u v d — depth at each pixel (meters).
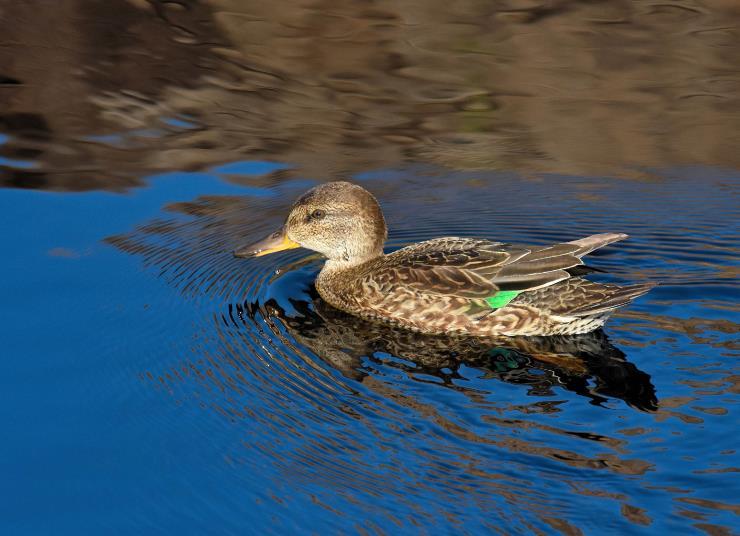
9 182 11.82
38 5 16.86
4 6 16.73
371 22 16.38
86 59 15.20
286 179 12.31
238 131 13.51
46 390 8.12
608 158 12.84
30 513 6.73
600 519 6.46
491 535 6.38
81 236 10.77
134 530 6.59
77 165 12.40
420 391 8.16
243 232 11.09
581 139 13.31
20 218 11.04
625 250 10.64
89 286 9.80
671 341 8.81
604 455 7.11
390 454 7.25
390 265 9.99
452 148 13.16
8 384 8.18
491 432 7.47
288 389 8.24
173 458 7.32
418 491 6.81
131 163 12.54
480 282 9.45
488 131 13.50
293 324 9.57
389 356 8.92
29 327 9.03
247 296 10.10
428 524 6.50
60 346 8.77
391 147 13.23
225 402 8.05
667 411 7.69
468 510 6.61
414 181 12.40
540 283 9.21
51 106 13.88
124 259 10.34
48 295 9.59
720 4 16.73
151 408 7.94
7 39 15.71
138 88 14.46
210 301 9.84
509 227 11.30
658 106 14.01
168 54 15.47
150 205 11.58
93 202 11.52
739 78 14.62
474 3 16.92
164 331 9.16
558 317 9.13
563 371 8.50
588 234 11.04
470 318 9.41
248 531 6.54
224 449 7.42
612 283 9.80
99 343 8.85
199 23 16.50
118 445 7.46
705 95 14.23
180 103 14.17
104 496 6.91
